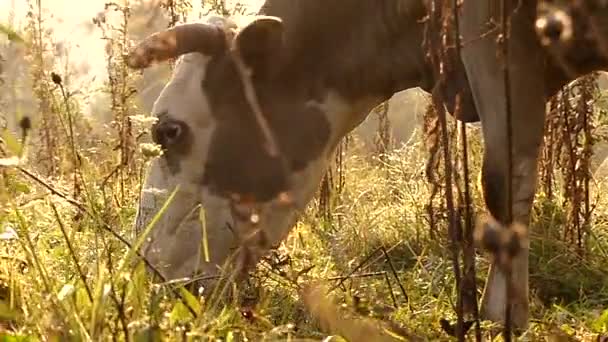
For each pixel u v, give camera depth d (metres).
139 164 4.33
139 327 2.92
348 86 3.93
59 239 3.76
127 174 4.22
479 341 3.08
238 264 3.64
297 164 3.90
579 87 4.33
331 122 3.94
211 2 4.32
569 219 4.35
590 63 3.67
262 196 3.87
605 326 3.49
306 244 4.30
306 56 3.89
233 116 3.86
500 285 3.54
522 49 3.57
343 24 3.90
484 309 3.55
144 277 3.19
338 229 4.51
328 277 3.84
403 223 4.51
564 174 4.43
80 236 3.72
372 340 3.27
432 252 4.29
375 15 3.90
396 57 3.92
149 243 3.78
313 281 3.63
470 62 3.61
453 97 3.84
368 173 5.42
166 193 3.78
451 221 3.09
